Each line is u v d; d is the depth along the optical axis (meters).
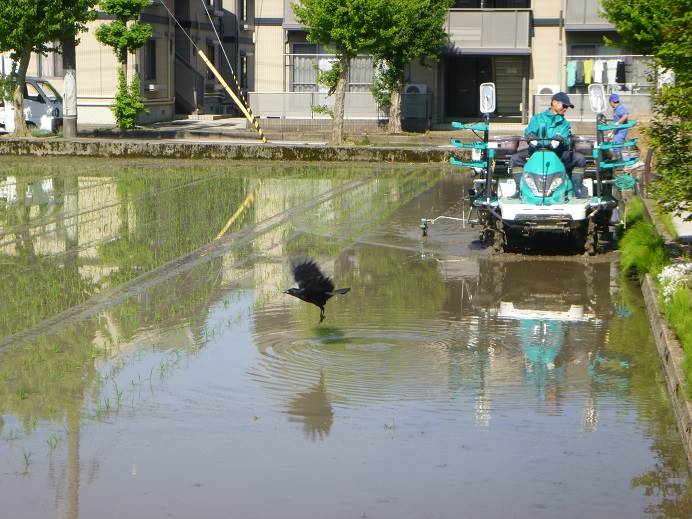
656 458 7.79
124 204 21.55
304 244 17.00
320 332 11.47
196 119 44.53
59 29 31.73
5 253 16.11
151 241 17.19
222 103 49.16
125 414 8.75
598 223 16.41
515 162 16.64
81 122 40.19
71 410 8.84
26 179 25.91
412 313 12.38
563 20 38.53
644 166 20.80
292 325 11.77
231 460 7.75
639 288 13.70
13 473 7.50
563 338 11.25
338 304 12.84
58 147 31.22
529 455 7.84
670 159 12.48
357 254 16.19
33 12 31.58
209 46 48.31
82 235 17.78
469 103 41.41
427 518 6.73
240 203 21.84
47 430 8.37
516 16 38.38
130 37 36.28
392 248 16.69
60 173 27.30
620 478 7.41
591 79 37.06
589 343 11.05
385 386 9.54
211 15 47.91
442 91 39.91
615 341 11.12
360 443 8.10
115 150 31.14
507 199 16.16
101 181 25.62
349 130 38.66
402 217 20.00
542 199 15.62
